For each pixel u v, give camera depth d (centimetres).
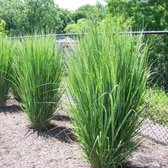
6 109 523
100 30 288
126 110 280
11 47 546
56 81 414
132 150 294
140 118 312
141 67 288
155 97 431
